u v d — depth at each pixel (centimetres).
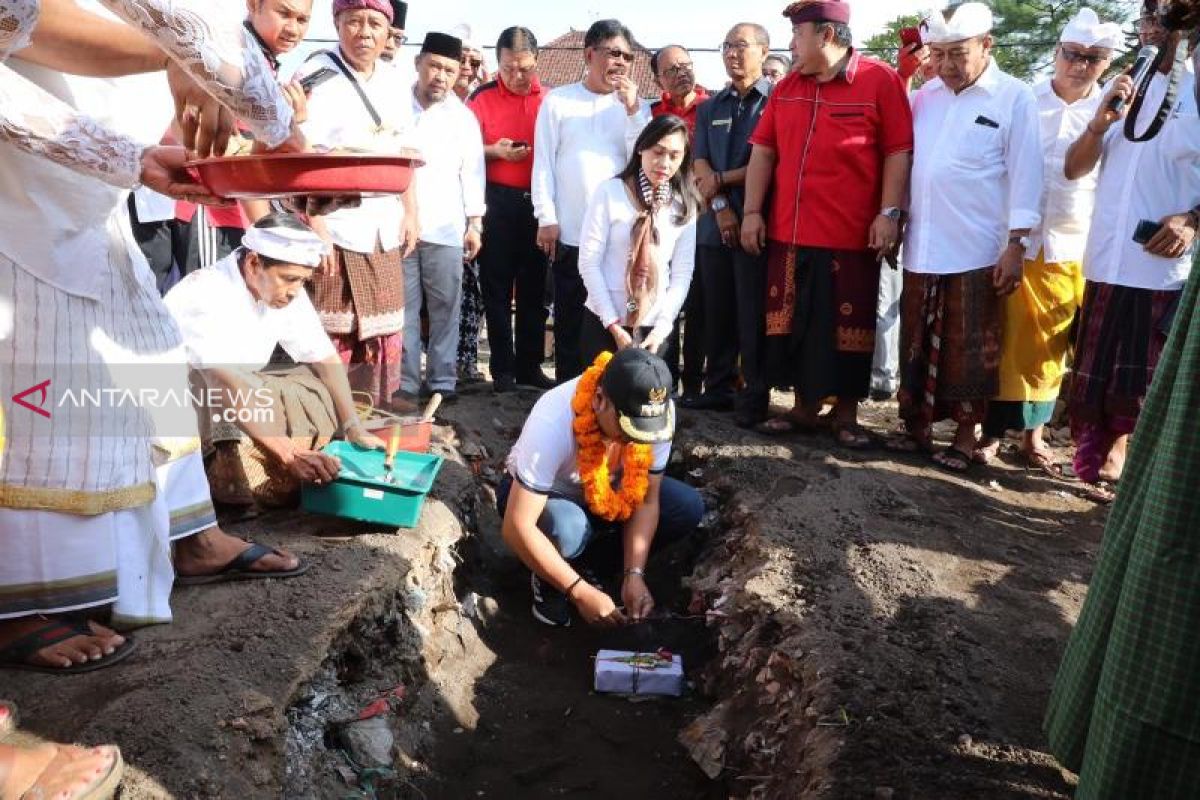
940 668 300
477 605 394
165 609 292
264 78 192
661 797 307
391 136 422
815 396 485
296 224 349
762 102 517
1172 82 350
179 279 466
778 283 486
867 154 461
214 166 211
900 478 458
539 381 604
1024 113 442
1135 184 421
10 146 242
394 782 290
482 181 543
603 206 465
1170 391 210
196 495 312
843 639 315
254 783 242
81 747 223
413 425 418
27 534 256
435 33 512
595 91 537
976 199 448
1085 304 449
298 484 381
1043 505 448
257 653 280
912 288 470
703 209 525
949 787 247
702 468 475
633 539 376
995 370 459
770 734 304
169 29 179
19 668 264
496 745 328
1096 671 218
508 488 396
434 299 529
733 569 394
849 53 464
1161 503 191
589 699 354
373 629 324
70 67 230
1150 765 190
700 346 565
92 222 260
